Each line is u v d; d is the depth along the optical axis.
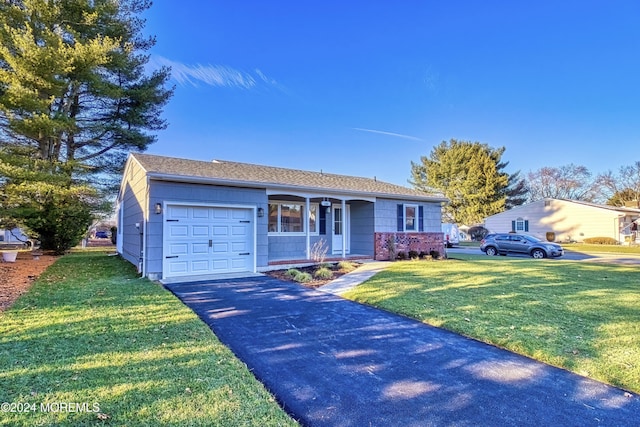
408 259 14.40
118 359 3.70
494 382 3.48
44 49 11.39
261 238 10.73
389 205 14.77
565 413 2.92
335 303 6.67
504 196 37.25
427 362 3.97
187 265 9.52
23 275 9.26
